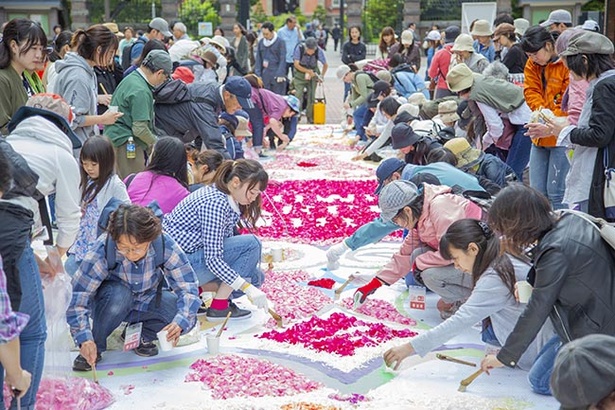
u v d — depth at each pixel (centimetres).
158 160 593
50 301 409
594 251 384
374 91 1273
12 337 312
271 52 1719
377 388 457
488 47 1226
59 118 497
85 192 560
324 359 496
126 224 441
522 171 841
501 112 816
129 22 3397
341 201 983
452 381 465
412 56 1644
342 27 4394
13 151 369
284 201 984
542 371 438
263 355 506
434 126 894
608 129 538
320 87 1941
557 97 771
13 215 344
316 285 650
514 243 399
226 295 569
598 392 246
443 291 551
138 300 491
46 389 408
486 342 490
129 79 749
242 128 1001
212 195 552
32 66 625
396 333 538
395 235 826
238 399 439
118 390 454
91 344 457
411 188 554
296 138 1577
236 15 3494
